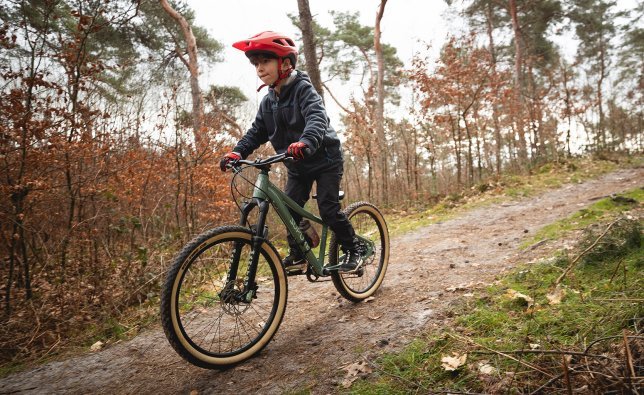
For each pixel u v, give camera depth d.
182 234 5.06
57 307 3.64
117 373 2.64
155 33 15.02
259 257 2.60
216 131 5.73
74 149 4.04
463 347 2.11
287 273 2.75
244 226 2.53
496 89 10.50
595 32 19.06
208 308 3.16
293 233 2.71
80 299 3.73
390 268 4.10
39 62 3.81
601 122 15.67
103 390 2.45
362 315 2.89
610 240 2.94
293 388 2.11
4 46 3.71
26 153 3.68
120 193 4.75
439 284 3.30
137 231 5.18
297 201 2.89
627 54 23.83
